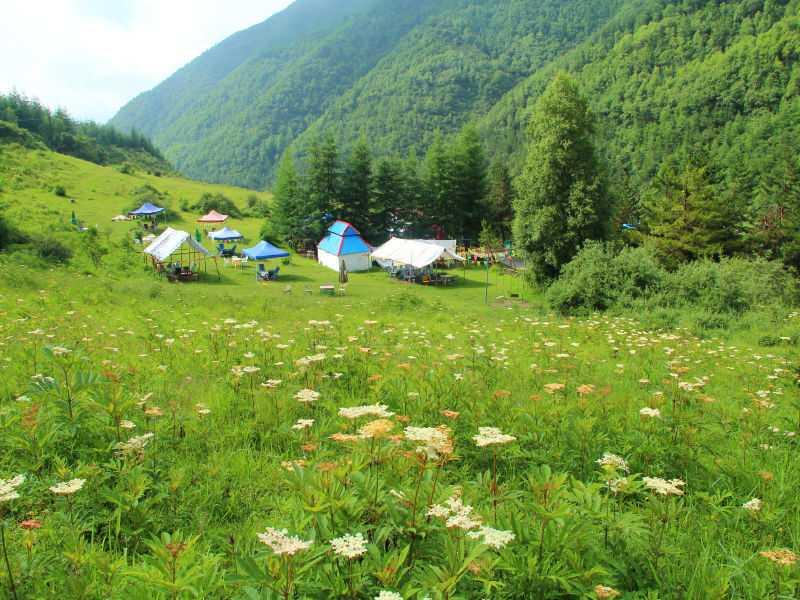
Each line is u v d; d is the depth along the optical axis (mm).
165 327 11359
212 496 3967
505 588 2680
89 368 6359
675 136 126812
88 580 2645
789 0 154125
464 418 5355
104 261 34812
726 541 3768
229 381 6723
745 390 8484
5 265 24562
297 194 59906
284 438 5152
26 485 3707
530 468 4348
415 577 2473
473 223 68875
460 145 66688
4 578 2561
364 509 2861
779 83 126000
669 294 22688
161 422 5008
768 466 5020
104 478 3789
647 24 195125
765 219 44438
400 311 21281
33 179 73625
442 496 2924
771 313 20109
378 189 65438
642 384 8141
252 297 24781
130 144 162875
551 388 5473
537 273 36969
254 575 2221
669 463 4875
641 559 3170
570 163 35562
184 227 66188
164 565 2385
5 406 5184
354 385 6770
